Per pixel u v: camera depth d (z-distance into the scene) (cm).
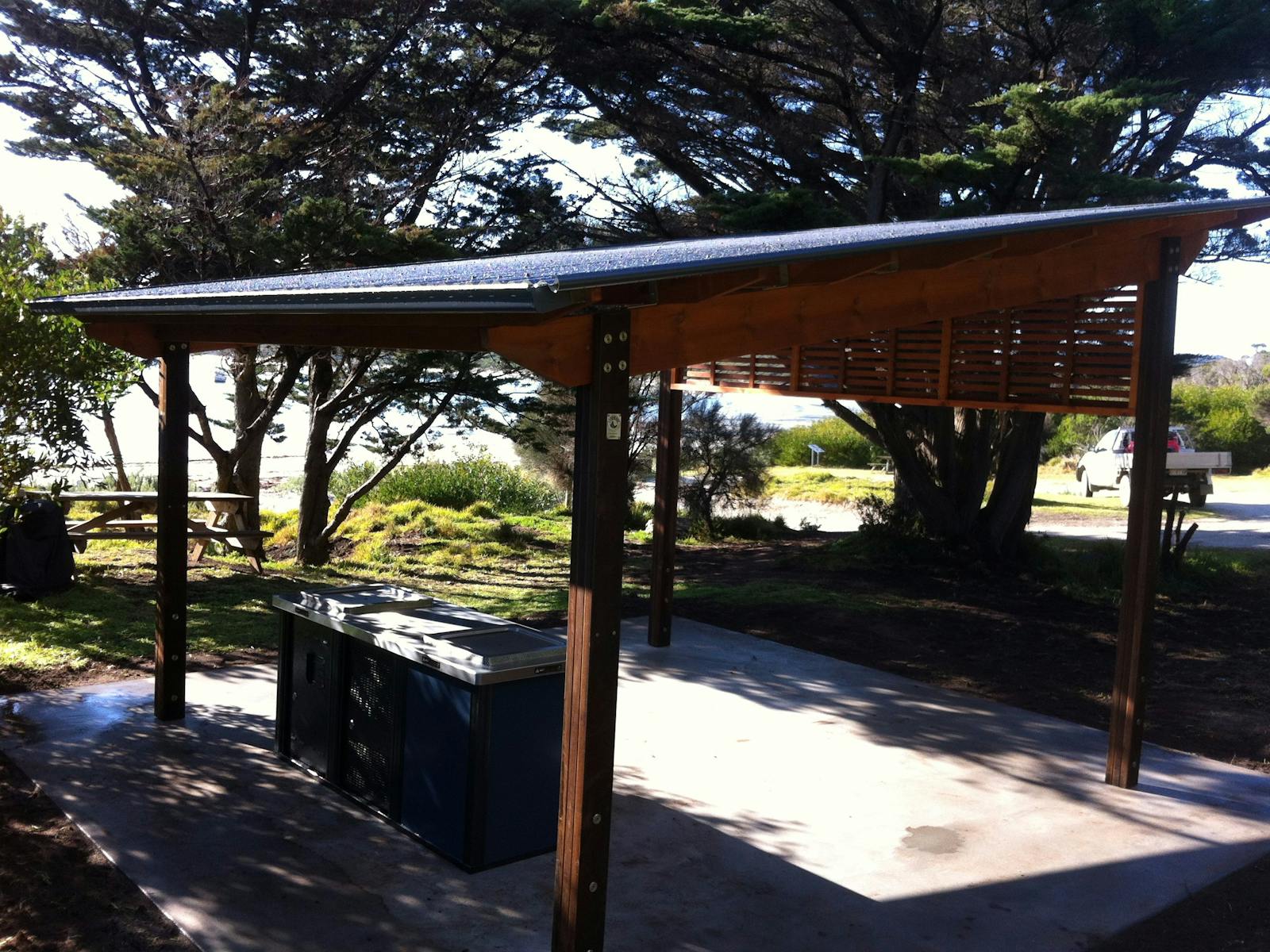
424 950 377
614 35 1402
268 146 1303
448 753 451
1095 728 692
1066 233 480
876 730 665
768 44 1423
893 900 430
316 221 1194
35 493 971
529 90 1598
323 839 469
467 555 1492
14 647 781
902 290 484
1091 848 489
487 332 324
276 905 405
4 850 444
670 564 882
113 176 1316
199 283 640
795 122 1419
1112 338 604
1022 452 1376
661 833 490
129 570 1161
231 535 1198
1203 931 410
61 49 1512
